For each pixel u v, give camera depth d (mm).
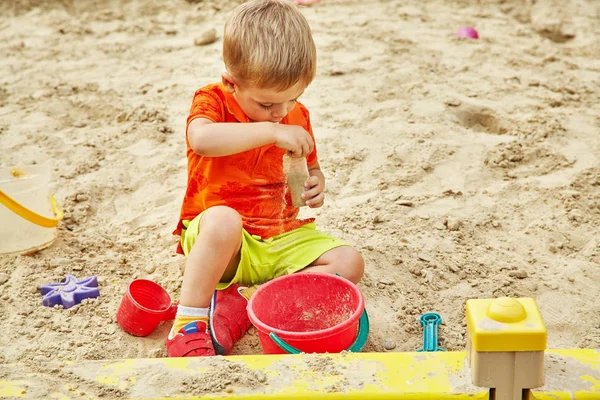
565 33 5891
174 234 2836
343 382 1813
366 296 2682
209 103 2553
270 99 2408
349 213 3240
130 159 3811
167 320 2570
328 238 2676
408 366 1854
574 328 2520
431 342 2396
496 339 1669
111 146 3971
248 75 2334
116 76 4914
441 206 3316
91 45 5555
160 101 4492
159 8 6406
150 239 3121
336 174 3604
